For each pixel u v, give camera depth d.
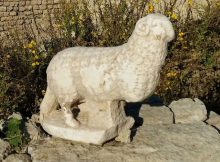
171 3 6.05
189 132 3.42
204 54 5.38
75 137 3.17
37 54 4.66
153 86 2.96
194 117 3.79
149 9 5.40
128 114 3.76
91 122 3.18
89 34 5.49
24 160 3.02
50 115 3.39
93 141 3.13
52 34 5.28
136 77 2.88
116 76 2.93
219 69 5.48
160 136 3.34
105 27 5.34
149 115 3.76
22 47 4.71
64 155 3.03
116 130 3.18
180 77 5.22
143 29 2.81
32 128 3.41
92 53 3.06
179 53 5.32
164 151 3.11
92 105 3.19
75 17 5.46
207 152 3.13
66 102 3.16
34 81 4.60
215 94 5.39
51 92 3.32
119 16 5.37
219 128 3.69
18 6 11.70
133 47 2.88
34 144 3.21
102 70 2.96
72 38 5.26
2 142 3.19
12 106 4.20
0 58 4.41
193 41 5.47
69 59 3.09
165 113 3.81
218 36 5.63
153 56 2.84
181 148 3.16
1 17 11.32
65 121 3.22
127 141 3.21
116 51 2.97
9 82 4.35
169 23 2.80
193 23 5.54
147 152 3.10
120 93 2.99
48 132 3.32
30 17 11.97
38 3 12.22
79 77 3.05
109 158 3.00
